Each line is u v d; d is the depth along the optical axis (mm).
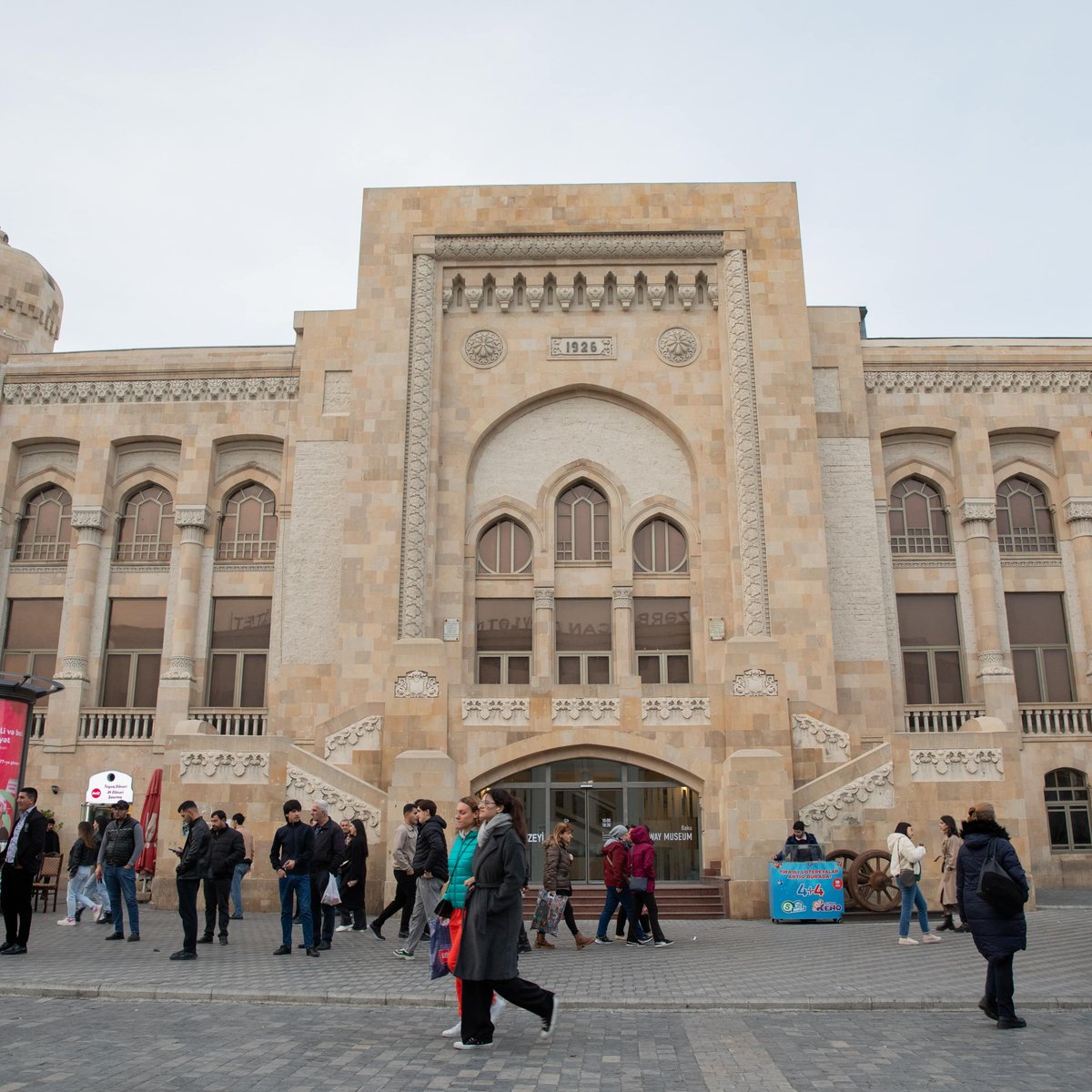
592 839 24859
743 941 17859
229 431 33938
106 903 19688
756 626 29266
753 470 30438
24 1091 7770
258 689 32625
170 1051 9148
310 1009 11328
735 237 32438
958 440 33469
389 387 31312
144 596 33500
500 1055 9164
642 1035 10086
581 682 30781
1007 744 23438
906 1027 10461
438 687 25453
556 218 32719
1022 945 10469
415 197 32906
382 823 23219
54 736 31719
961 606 32719
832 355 33219
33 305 38031
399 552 30031
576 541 31922
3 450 34219
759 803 23062
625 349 32219
